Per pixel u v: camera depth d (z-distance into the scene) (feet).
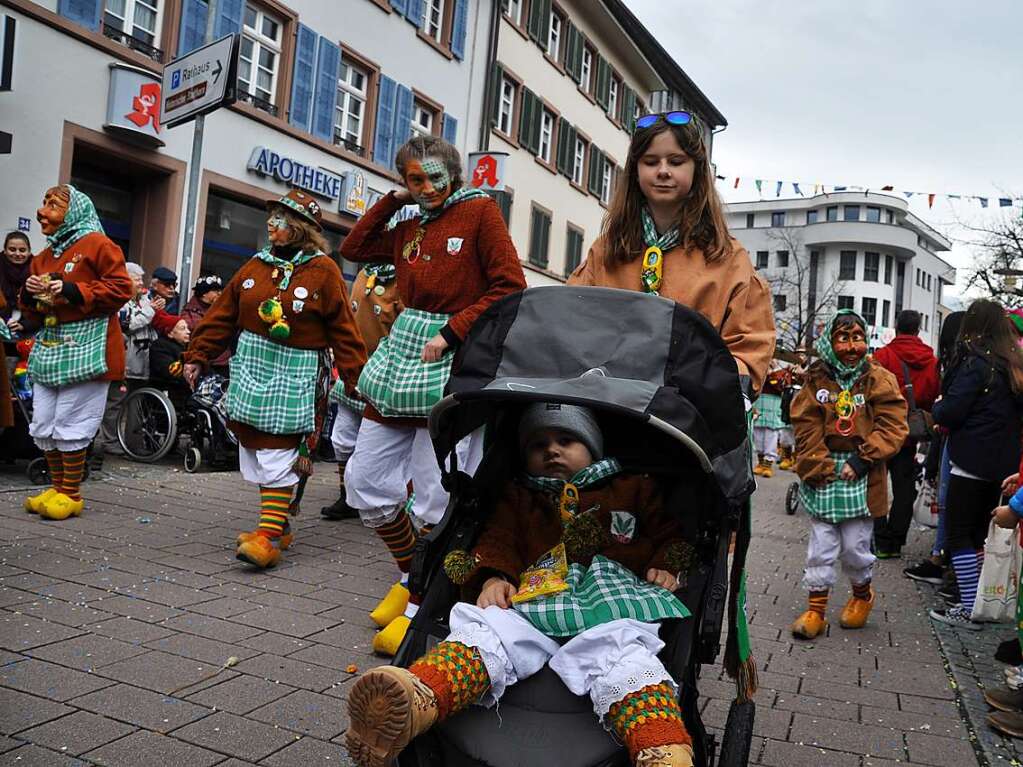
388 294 22.43
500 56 77.97
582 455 8.63
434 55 67.77
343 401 21.98
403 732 6.82
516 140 81.76
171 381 30.14
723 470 7.93
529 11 82.12
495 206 14.58
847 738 12.10
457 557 8.58
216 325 18.98
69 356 20.36
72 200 21.02
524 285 14.30
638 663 7.43
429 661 7.43
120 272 20.58
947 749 11.88
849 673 15.14
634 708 7.18
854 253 240.73
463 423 8.95
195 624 14.30
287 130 53.01
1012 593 18.28
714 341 8.37
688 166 10.35
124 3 43.09
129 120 41.96
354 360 18.51
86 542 18.90
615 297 8.65
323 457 37.35
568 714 7.68
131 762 9.58
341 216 58.13
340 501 24.66
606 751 7.27
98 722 10.48
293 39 53.21
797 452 17.95
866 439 17.38
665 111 10.53
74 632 13.43
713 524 8.36
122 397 31.48
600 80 99.76
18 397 24.11
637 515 8.78
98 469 27.99
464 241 14.32
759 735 12.01
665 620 8.30
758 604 19.98
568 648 7.70
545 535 8.87
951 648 17.08
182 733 10.39
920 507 25.94
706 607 7.87
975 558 19.16
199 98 29.68
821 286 241.55
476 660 7.54
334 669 12.85
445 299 14.35
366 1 59.41
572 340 8.39
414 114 67.31
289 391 18.07
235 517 22.95
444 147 14.52
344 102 59.72
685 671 7.82
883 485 17.63
